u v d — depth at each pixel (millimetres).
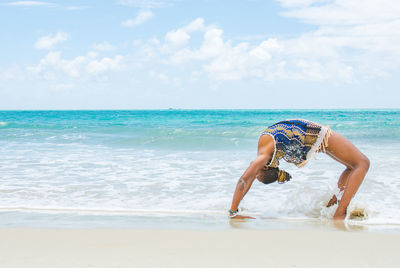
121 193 5801
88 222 3928
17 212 4508
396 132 17344
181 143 13430
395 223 3977
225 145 12844
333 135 4465
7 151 11367
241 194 4320
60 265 2430
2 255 2668
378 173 7250
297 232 3443
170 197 5527
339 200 4531
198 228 3648
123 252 2746
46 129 20984
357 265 2502
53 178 7027
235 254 2715
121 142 13906
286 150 4434
